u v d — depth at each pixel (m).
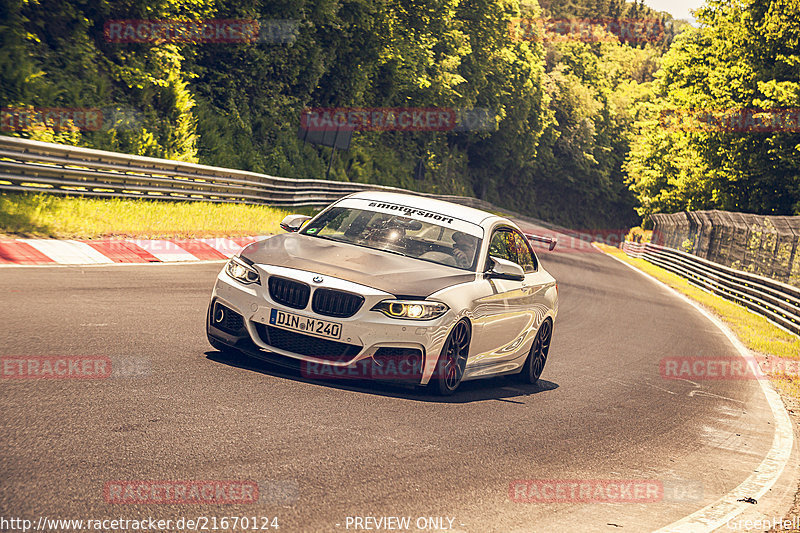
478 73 179.88
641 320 44.94
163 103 68.62
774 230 65.44
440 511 11.16
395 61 133.25
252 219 53.59
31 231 33.59
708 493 14.56
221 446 12.37
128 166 45.41
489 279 19.80
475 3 176.88
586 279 67.69
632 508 12.81
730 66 109.44
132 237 38.38
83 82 58.25
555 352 29.59
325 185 79.69
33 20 55.91
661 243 124.81
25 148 37.50
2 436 11.36
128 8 63.03
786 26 104.25
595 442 17.17
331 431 14.13
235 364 17.91
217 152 80.06
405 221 20.66
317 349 16.97
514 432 16.69
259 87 95.06
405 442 14.34
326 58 111.19
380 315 16.91
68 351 16.92
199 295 27.61
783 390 29.42
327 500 10.84
